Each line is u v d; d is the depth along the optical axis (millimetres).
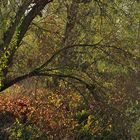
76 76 14195
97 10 13938
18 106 19656
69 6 14078
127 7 13742
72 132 18141
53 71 14062
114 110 14031
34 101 17984
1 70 12641
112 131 15289
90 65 13961
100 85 14016
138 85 14055
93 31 14039
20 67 14266
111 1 13664
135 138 14219
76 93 15586
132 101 14031
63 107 17156
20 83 16141
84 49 14008
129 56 13852
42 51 14391
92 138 18344
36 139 18281
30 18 14070
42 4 14117
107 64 13906
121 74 14062
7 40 12914
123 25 13766
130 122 14109
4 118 19828
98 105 14156
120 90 14039
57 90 15578
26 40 14688
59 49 13984
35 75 14047
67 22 14180
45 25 14727
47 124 18000
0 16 12156
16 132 18750
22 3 13016
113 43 13992
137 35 13945
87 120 18812
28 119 18812
